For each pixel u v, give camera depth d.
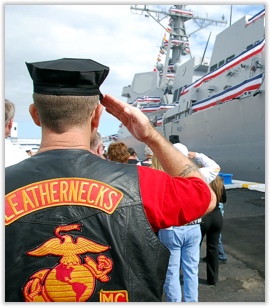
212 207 1.25
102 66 1.19
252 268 4.41
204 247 5.55
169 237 3.09
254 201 8.51
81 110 1.13
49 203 1.04
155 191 1.12
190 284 3.15
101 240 1.03
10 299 0.96
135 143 24.09
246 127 11.79
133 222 1.07
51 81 1.10
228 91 13.21
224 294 3.71
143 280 1.04
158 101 23.81
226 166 13.37
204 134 14.91
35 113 1.23
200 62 20.47
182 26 24.05
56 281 0.98
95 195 1.07
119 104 1.31
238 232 6.05
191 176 1.28
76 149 1.15
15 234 1.00
